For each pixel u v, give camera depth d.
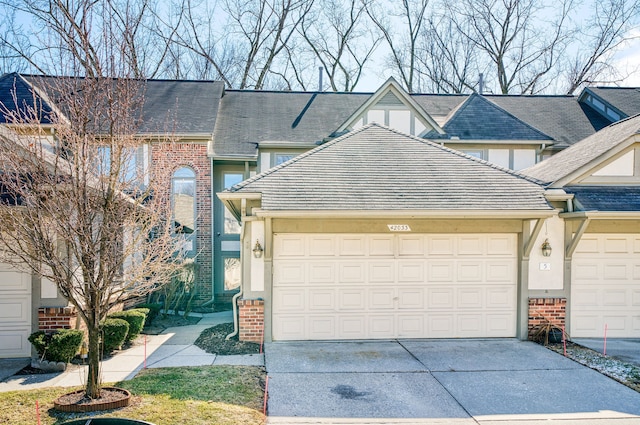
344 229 9.55
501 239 9.99
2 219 5.90
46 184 5.77
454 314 9.91
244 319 9.52
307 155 10.67
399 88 16.36
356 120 16.31
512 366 8.08
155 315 12.16
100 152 6.52
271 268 9.55
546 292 9.93
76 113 6.19
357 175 9.96
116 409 5.86
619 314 10.02
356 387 7.06
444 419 6.01
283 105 18.52
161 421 5.50
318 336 9.69
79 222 5.73
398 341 9.70
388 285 9.83
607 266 10.04
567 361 8.36
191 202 14.92
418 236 9.88
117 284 7.25
